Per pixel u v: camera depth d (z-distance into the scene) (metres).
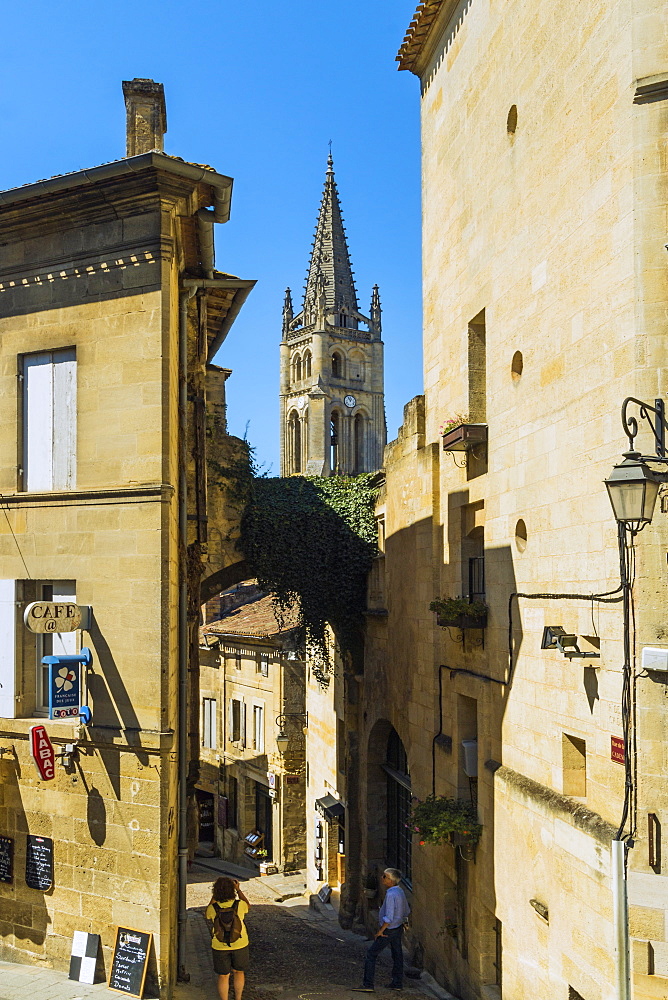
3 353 12.84
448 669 15.38
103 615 11.88
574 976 9.84
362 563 22.02
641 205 8.75
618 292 9.24
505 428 12.68
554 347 10.92
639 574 8.53
